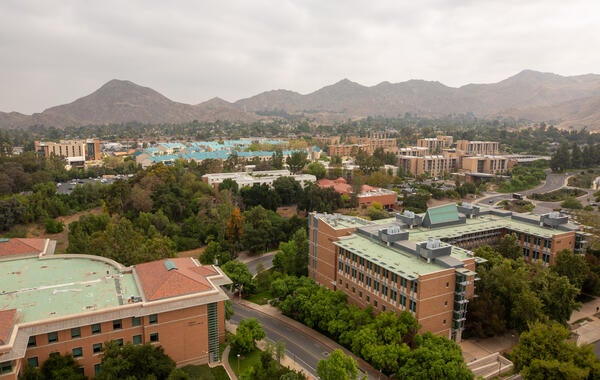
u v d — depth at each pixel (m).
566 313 96.31
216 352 85.19
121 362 67.31
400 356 77.12
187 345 80.81
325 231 116.38
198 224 166.88
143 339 76.62
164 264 89.44
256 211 168.75
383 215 183.25
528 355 74.81
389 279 92.50
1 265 94.56
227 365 84.62
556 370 69.44
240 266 121.31
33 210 168.62
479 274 99.44
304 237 131.12
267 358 77.38
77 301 77.56
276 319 107.38
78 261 98.56
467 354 89.88
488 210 146.75
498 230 129.62
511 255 118.19
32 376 65.31
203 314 81.44
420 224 126.50
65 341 70.94
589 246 133.50
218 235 158.25
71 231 146.88
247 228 157.38
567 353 72.38
